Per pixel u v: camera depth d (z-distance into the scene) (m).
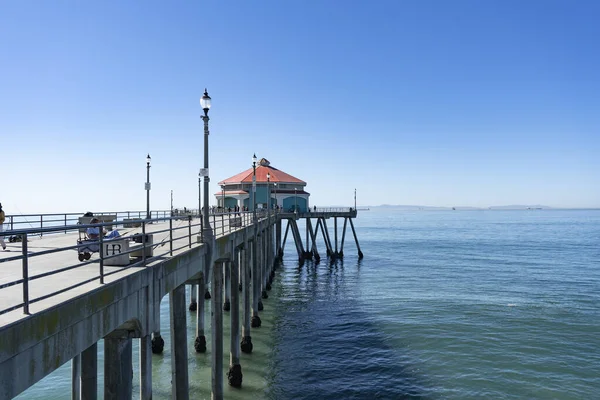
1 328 4.52
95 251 10.21
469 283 39.75
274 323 26.02
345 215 57.69
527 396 16.28
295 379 17.70
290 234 135.12
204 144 12.61
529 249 72.56
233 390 16.44
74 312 5.79
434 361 19.78
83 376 7.41
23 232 5.12
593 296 33.31
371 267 50.78
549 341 22.27
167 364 18.64
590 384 17.19
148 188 25.11
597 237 100.12
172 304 10.24
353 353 20.78
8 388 4.66
